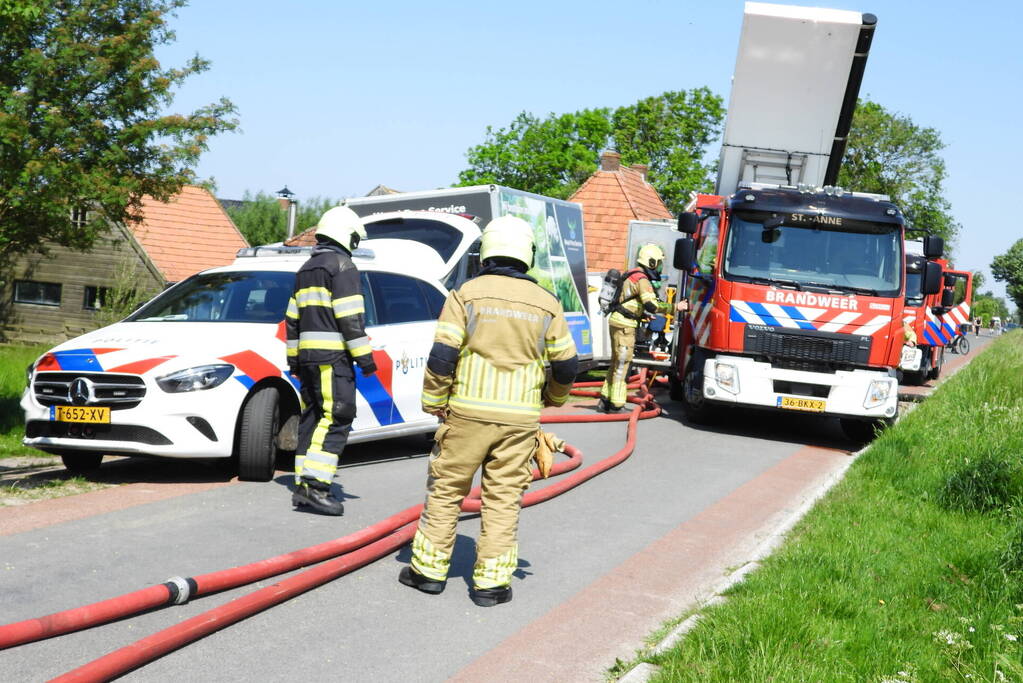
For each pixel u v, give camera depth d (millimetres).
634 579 6098
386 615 5184
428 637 4910
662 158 61781
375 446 10031
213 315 8547
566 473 9164
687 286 15203
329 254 6980
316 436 7027
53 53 20562
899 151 70375
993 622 5305
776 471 10195
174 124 22281
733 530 7492
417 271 9836
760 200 12664
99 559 5703
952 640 4887
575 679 4477
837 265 12484
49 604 4938
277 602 5172
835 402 12273
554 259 14695
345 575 5789
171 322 8500
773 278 12438
